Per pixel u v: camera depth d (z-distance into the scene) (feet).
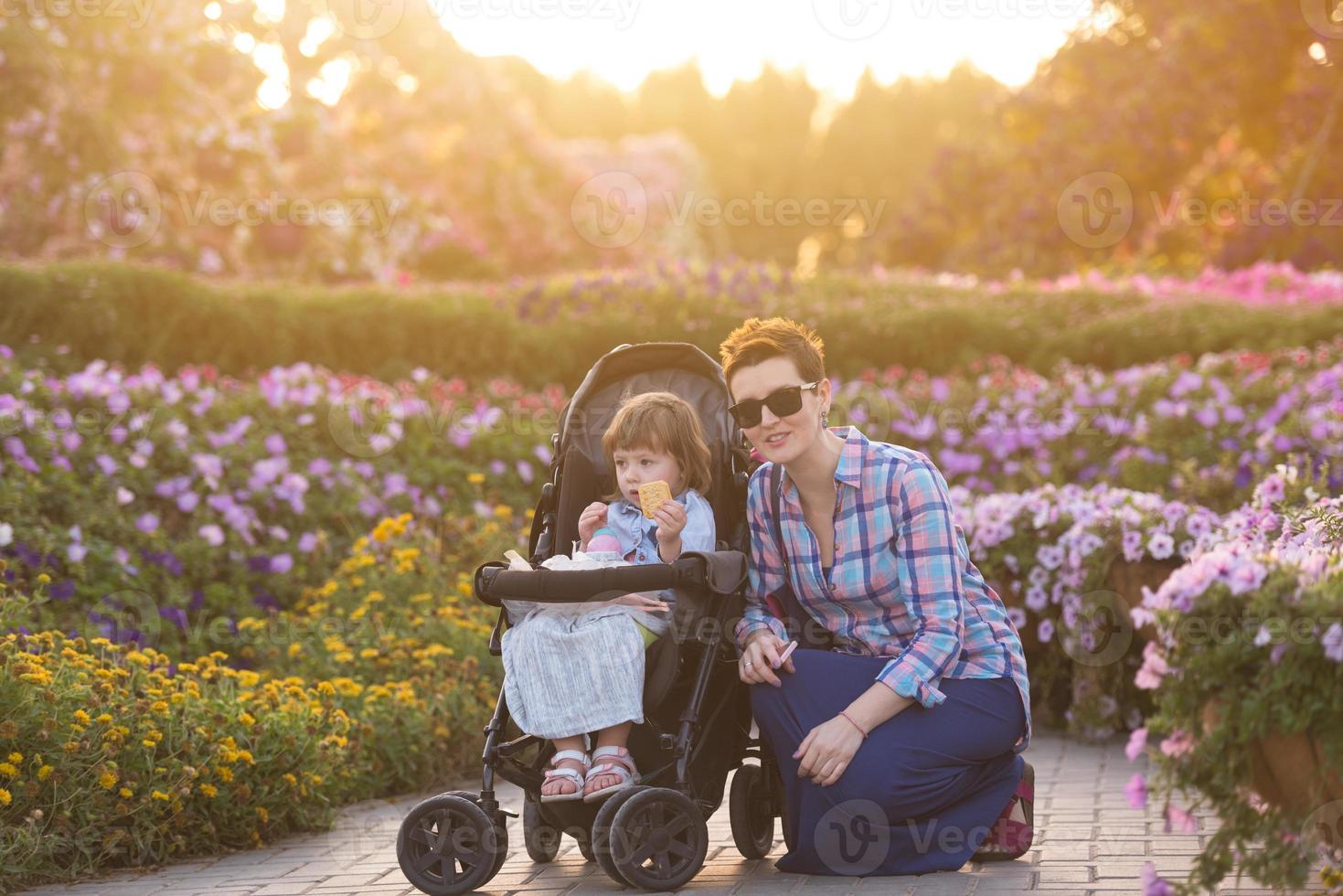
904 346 35.17
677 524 10.61
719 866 11.30
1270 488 14.76
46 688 12.44
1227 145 58.70
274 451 23.85
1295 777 7.95
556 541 11.95
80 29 44.57
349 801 15.11
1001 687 10.70
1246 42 51.49
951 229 62.03
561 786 10.27
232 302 31.17
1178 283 45.21
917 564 10.61
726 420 12.14
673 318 33.83
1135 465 26.63
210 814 12.73
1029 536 19.25
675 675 10.50
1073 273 55.21
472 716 16.71
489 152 72.54
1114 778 15.12
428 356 32.94
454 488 26.30
